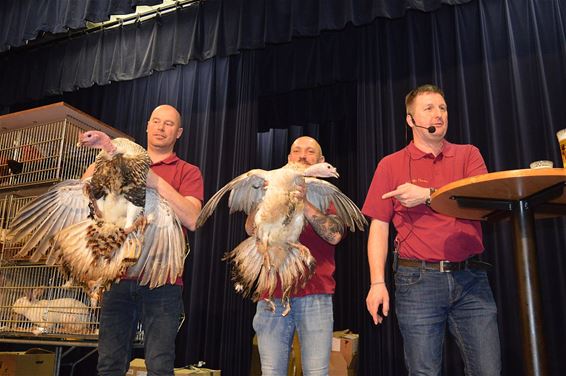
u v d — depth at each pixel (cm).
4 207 420
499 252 394
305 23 479
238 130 549
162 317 255
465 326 224
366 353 441
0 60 651
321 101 576
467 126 428
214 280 523
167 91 608
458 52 448
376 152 474
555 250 376
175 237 196
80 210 191
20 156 459
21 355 391
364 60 502
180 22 553
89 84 588
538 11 422
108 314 256
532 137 401
